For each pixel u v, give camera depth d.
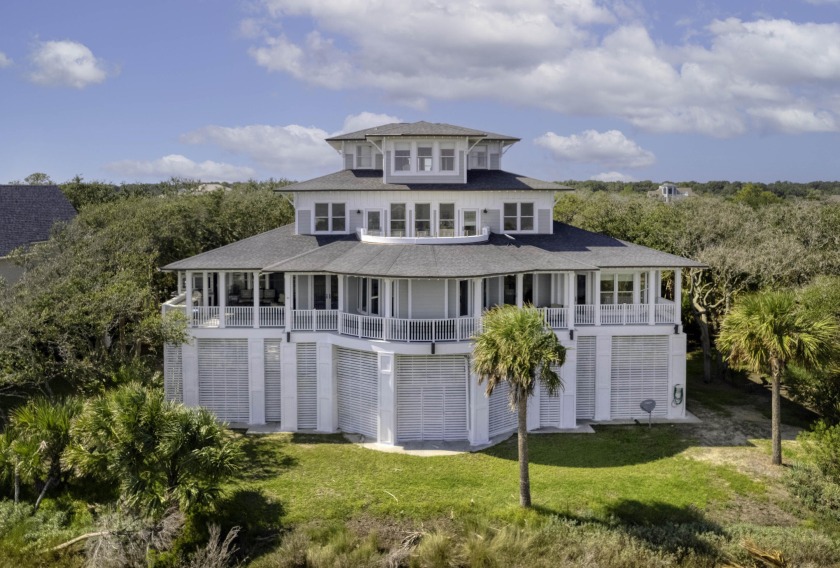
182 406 22.14
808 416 31.38
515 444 27.39
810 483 22.94
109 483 23.23
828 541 19.92
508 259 28.97
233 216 50.81
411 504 21.95
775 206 53.00
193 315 29.59
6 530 20.61
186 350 29.45
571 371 29.30
